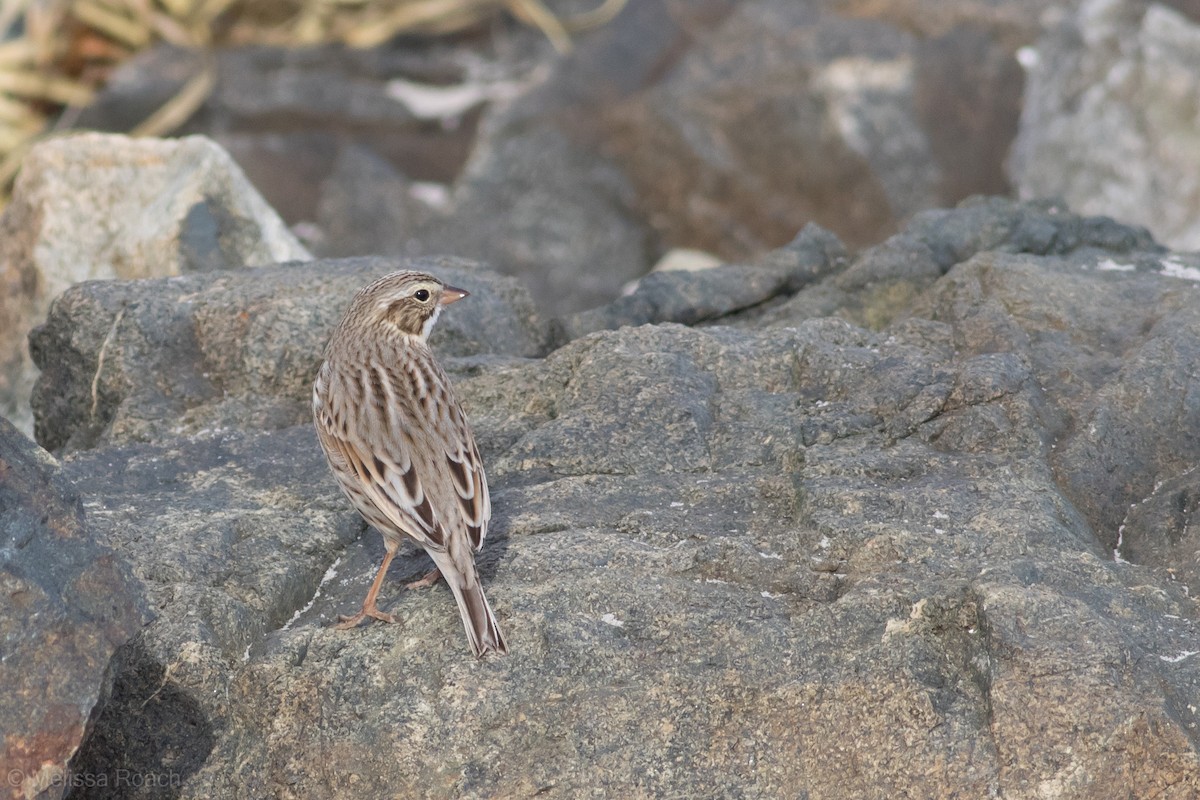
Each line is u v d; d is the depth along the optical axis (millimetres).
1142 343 11898
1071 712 8070
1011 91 30234
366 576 9953
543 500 10352
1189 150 27750
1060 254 15383
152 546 9695
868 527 9555
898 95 30375
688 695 8453
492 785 8344
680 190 31094
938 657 8562
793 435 10961
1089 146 28375
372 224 31062
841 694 8359
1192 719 8070
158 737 8695
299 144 33438
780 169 30516
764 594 9148
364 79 36125
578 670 8602
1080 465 10586
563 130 32031
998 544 9422
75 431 13531
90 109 34062
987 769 8117
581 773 8328
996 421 10797
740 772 8328
